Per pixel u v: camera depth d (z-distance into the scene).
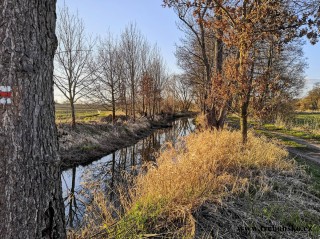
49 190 1.88
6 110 1.67
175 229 3.66
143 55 26.39
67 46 12.74
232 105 8.52
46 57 1.87
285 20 6.14
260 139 10.19
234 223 3.88
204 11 8.37
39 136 1.82
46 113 1.88
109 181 7.20
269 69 7.54
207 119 12.03
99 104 19.39
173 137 17.80
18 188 1.71
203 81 18.64
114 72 19.03
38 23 1.79
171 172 4.90
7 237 1.68
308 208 4.47
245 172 6.04
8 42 1.66
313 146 11.88
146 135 19.73
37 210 1.79
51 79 1.94
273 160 6.87
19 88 1.70
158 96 29.34
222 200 4.48
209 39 17.30
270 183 5.57
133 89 22.17
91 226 3.71
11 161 1.69
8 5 1.65
